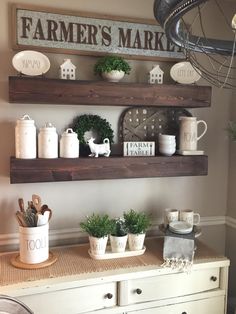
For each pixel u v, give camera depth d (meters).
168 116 2.05
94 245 1.69
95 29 1.84
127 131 1.97
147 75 1.97
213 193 2.23
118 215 2.03
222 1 2.08
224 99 2.18
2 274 1.53
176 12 0.85
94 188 1.97
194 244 1.77
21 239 1.61
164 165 1.87
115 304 1.60
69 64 1.74
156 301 1.66
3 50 1.73
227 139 2.22
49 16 1.76
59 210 1.92
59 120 1.86
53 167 1.67
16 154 1.66
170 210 1.95
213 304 1.76
